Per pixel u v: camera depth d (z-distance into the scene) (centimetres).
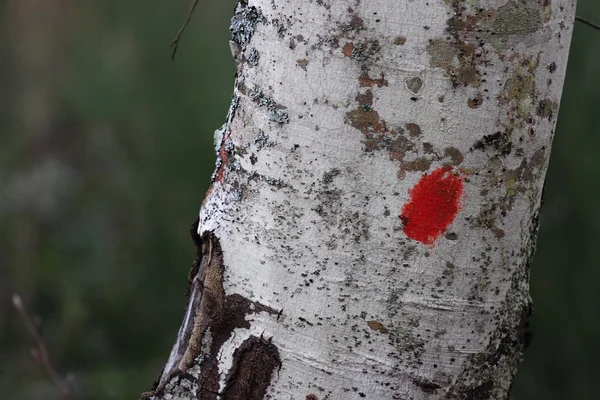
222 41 416
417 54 159
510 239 163
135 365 419
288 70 162
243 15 166
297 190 162
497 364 164
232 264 165
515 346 166
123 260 463
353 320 162
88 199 512
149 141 435
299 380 163
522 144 161
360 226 161
